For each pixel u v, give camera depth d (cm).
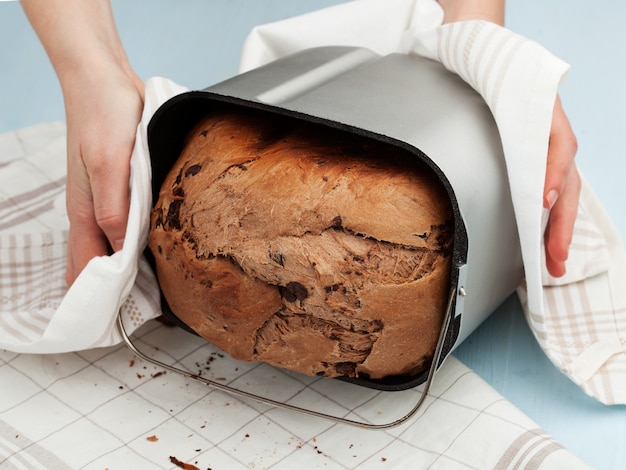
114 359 44
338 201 37
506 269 42
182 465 37
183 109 42
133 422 40
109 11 51
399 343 37
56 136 61
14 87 70
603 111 65
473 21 43
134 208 41
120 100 44
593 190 54
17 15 78
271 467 38
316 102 38
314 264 36
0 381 42
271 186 37
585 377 43
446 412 40
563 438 41
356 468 37
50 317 45
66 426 40
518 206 38
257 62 52
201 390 42
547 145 38
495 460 37
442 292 37
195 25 76
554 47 72
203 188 39
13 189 56
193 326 41
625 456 40
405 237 36
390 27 52
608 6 77
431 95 40
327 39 52
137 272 42
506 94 39
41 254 51
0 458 38
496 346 46
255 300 38
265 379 43
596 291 48
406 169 38
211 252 38
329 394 42
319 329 38
